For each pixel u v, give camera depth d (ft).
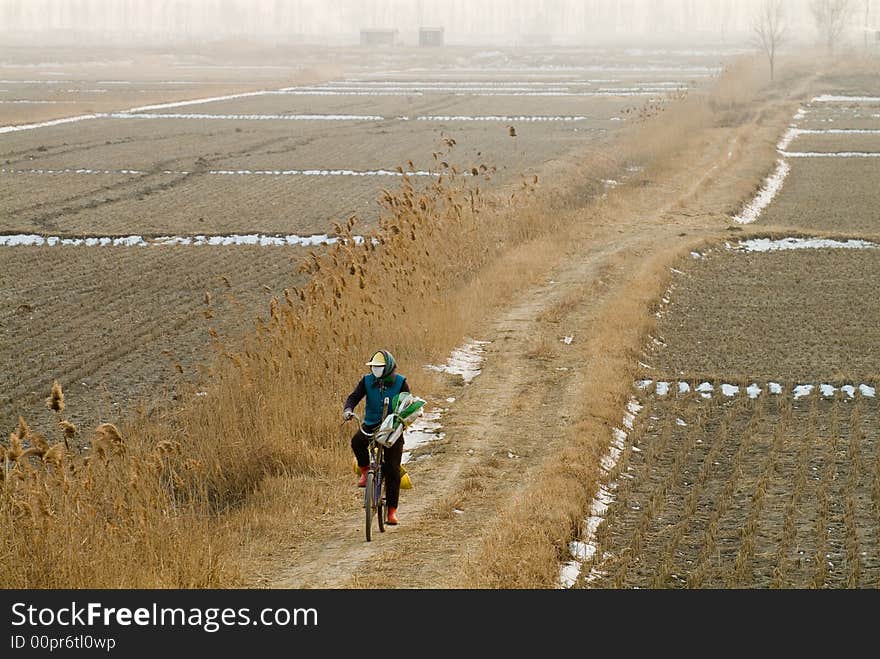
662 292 196.65
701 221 266.16
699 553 94.12
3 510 82.33
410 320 150.82
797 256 233.55
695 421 132.36
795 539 96.84
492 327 168.55
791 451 121.90
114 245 243.81
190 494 98.78
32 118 527.81
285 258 226.58
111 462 99.30
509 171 336.49
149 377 147.33
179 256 230.27
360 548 90.79
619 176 338.95
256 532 95.55
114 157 392.47
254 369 126.31
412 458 115.65
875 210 288.92
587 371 145.07
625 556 91.97
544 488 101.96
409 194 190.49
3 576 77.71
